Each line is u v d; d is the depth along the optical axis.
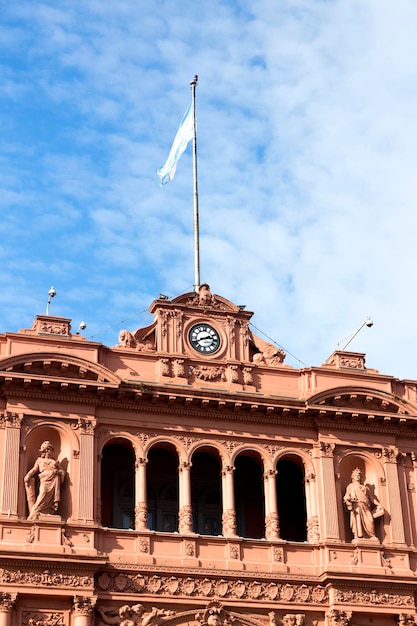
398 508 60.56
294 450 60.41
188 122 69.88
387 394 62.12
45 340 57.88
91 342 58.50
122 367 59.22
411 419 62.16
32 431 56.22
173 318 61.09
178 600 54.97
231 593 55.97
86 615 52.75
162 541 56.25
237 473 61.75
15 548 53.12
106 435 57.56
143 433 58.22
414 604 58.25
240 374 60.97
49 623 52.66
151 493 60.19
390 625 57.81
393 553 59.34
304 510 62.03
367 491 60.34
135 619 54.12
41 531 53.97
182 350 60.56
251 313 62.72
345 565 58.03
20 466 55.34
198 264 65.19
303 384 61.97
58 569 53.25
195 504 60.69
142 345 60.16
